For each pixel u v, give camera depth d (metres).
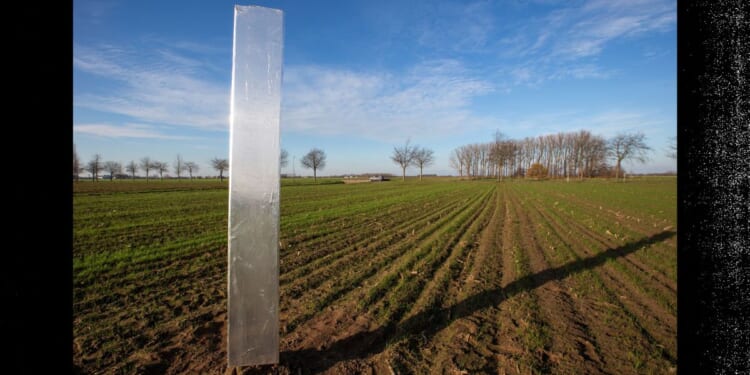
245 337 3.13
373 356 3.60
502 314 4.67
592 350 3.72
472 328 4.23
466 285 5.89
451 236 10.44
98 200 20.72
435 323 4.41
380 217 14.91
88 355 3.53
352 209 17.88
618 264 7.13
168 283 5.91
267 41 2.98
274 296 3.15
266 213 3.06
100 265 6.75
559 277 6.34
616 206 19.47
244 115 2.97
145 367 3.32
